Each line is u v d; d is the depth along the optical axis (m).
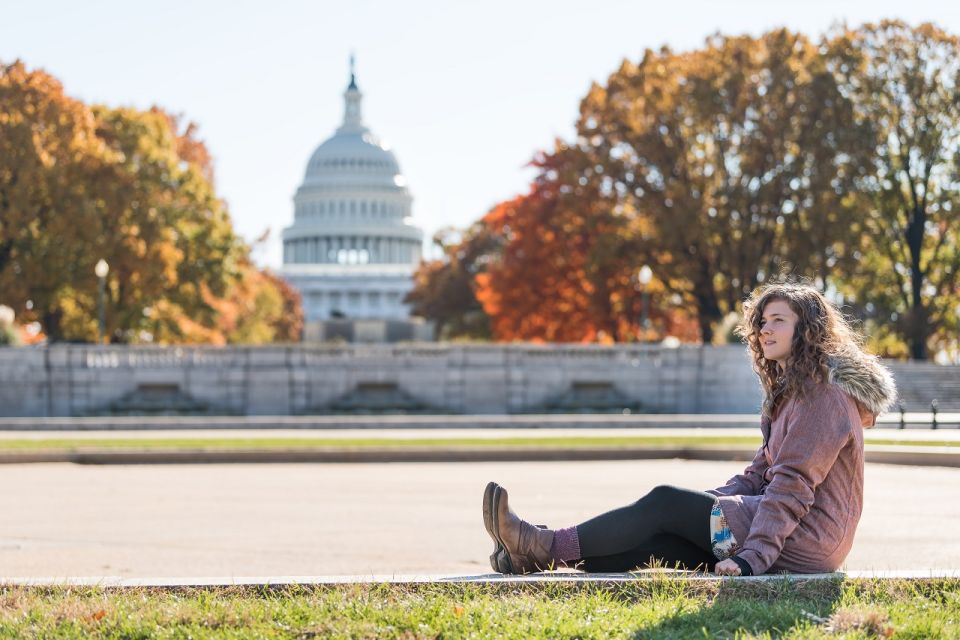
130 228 65.62
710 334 64.06
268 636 6.77
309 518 15.94
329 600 7.58
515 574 8.27
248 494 19.19
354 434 34.25
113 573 11.57
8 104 63.28
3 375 48.50
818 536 7.86
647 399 51.34
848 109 60.53
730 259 61.59
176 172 70.31
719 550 7.94
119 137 69.19
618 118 63.91
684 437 30.39
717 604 7.15
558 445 27.05
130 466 25.19
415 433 34.81
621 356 51.75
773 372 8.12
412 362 50.97
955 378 51.34
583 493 18.73
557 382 51.25
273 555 12.71
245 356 50.44
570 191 67.19
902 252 65.44
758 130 60.25
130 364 49.84
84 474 23.23
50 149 63.97
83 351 49.47
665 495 8.05
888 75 63.41
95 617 7.15
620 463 25.16
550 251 70.50
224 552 12.94
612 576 7.95
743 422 38.28
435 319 109.75
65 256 64.06
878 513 15.01
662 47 66.38
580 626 6.77
